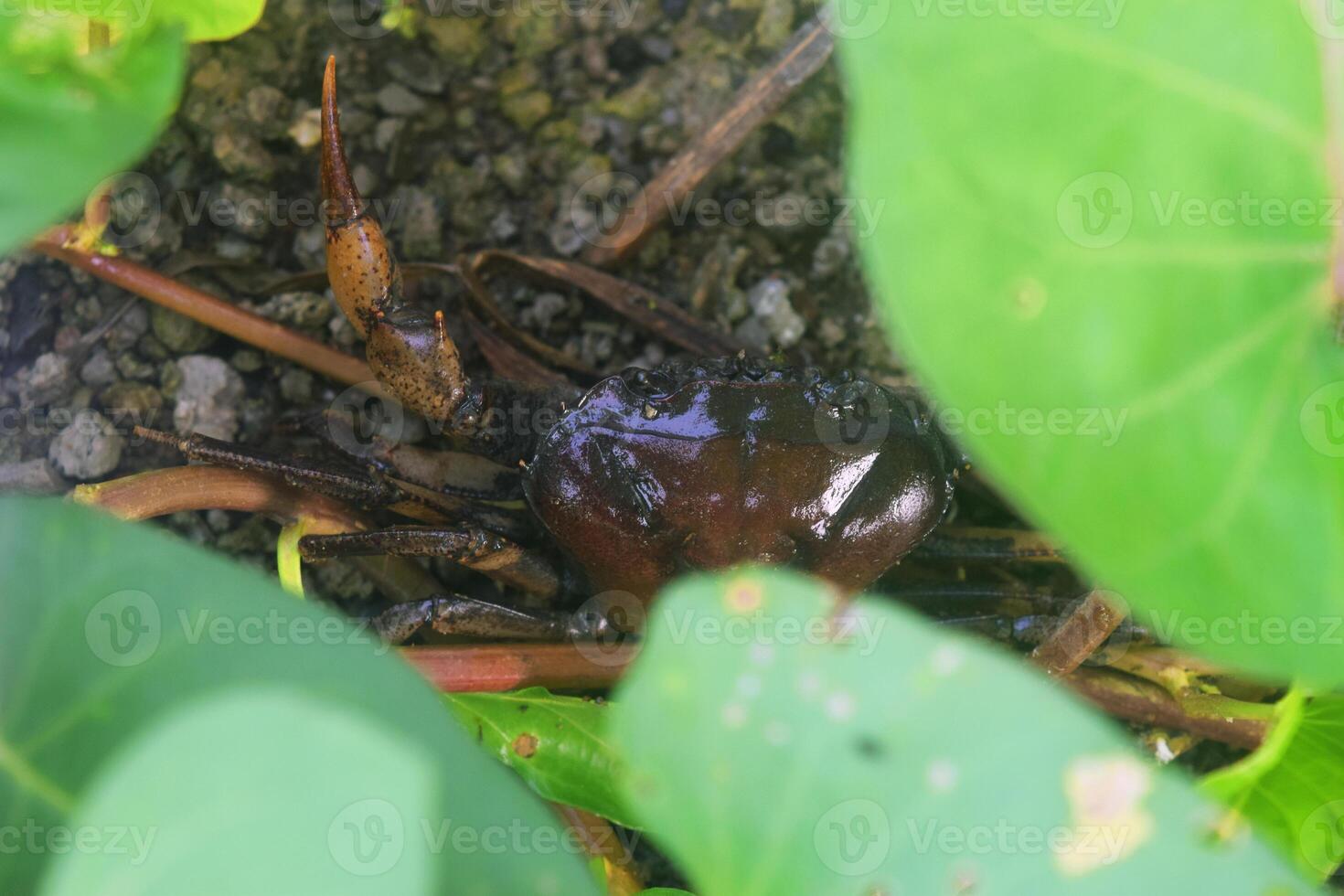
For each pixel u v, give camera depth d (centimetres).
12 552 31
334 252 39
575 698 39
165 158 42
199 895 28
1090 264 26
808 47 42
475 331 42
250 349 42
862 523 39
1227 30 26
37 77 30
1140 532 26
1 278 42
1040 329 26
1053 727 29
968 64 26
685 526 39
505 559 40
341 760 29
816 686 30
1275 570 26
